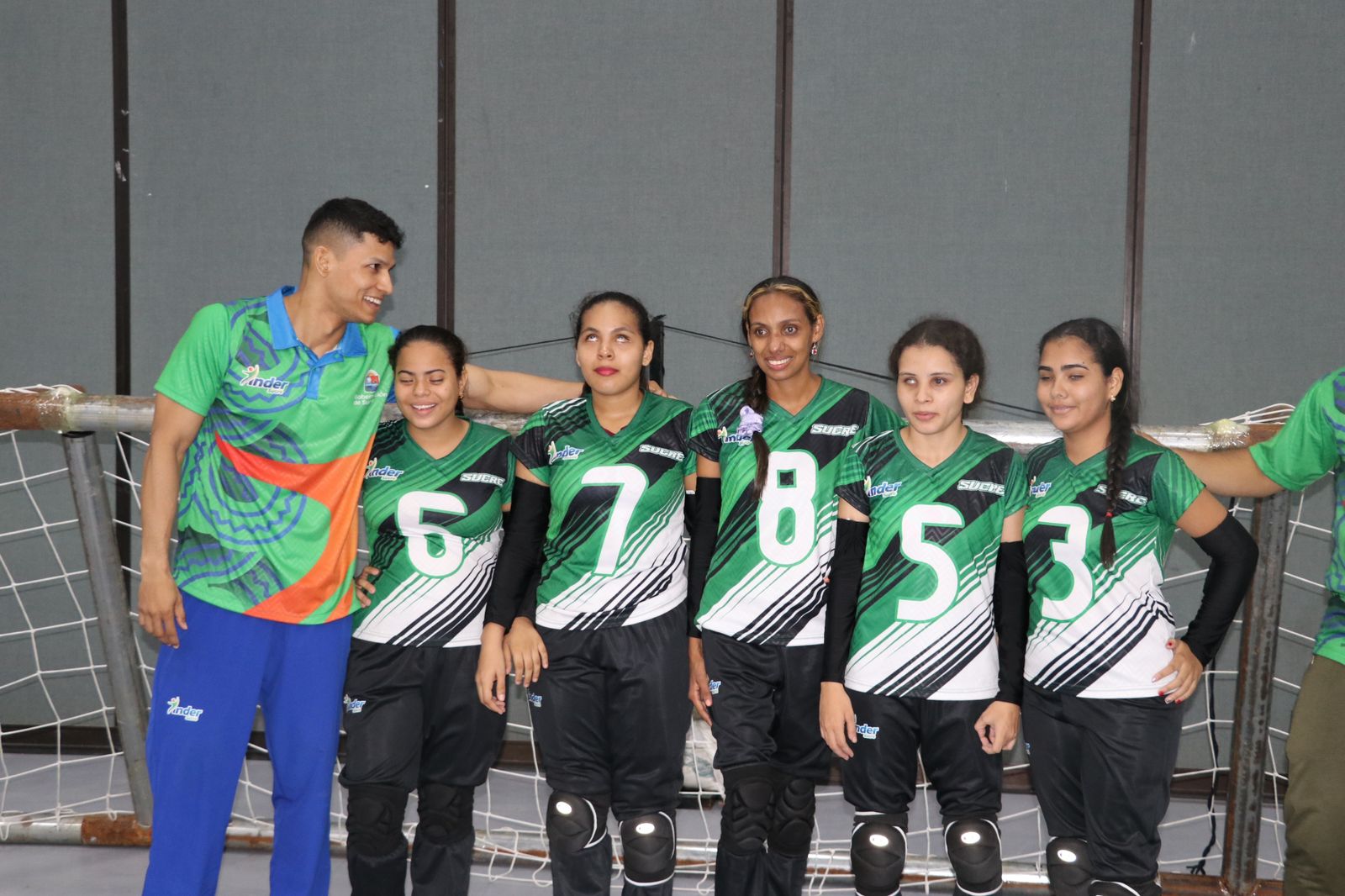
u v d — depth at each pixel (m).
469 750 2.40
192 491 2.21
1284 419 2.96
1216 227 4.12
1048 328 4.20
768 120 4.27
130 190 4.48
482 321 4.40
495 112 4.36
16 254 4.54
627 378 2.24
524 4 4.33
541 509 2.36
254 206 4.44
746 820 2.23
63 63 4.48
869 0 4.21
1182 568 4.25
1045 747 2.19
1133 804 2.10
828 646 2.17
